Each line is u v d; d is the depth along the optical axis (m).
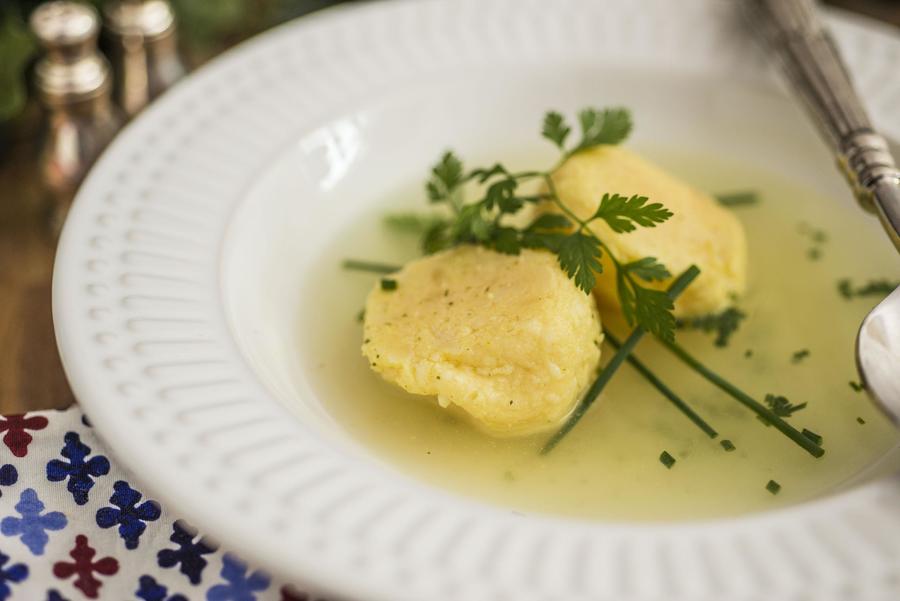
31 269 0.41
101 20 0.46
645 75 0.42
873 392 0.31
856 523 0.30
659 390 0.35
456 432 0.34
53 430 0.33
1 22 0.46
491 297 0.35
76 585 0.30
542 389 0.34
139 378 0.32
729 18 0.43
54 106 0.42
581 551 0.29
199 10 0.47
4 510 0.31
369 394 0.35
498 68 0.42
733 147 0.42
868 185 0.36
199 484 0.30
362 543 0.29
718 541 0.29
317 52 0.42
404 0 0.44
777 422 0.34
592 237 0.34
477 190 0.41
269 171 0.38
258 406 0.32
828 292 0.38
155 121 0.39
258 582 0.30
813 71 0.40
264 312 0.36
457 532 0.29
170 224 0.36
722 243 0.37
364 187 0.41
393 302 0.35
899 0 0.50
